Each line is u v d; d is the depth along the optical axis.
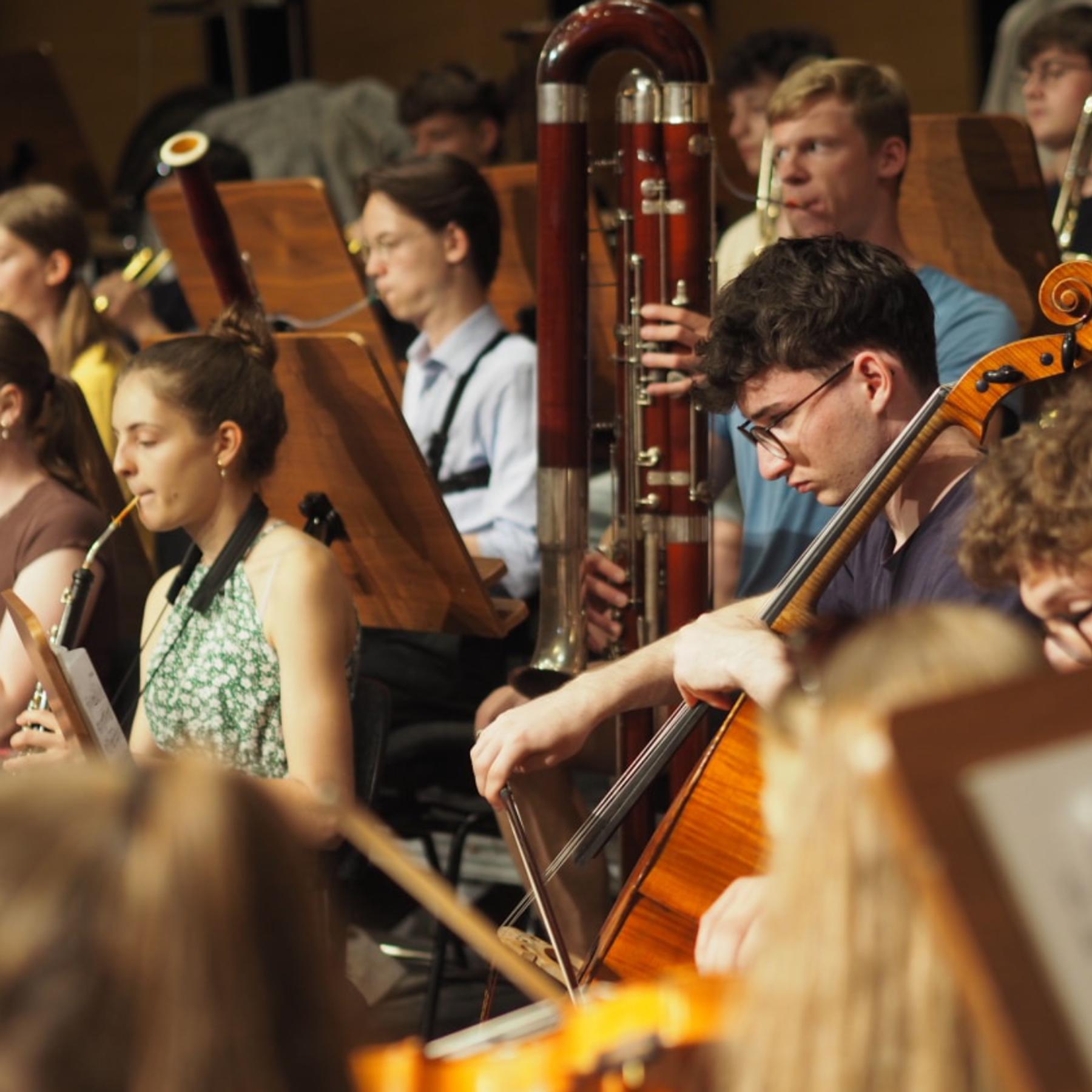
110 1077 3.13
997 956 3.02
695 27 16.42
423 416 13.84
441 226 13.58
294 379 10.70
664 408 10.21
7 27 30.38
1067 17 15.25
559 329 10.34
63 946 3.13
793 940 3.49
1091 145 14.23
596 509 13.66
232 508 9.82
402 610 11.35
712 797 6.91
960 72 24.14
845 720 3.56
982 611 3.88
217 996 3.18
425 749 11.88
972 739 3.09
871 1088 3.38
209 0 26.53
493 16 26.88
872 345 7.95
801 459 8.11
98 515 11.39
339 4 27.86
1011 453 5.85
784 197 12.02
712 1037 4.13
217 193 12.48
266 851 3.31
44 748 9.45
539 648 10.45
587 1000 4.96
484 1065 4.19
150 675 9.95
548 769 10.34
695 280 10.18
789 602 7.66
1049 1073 3.01
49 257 14.89
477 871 12.90
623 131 10.23
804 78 11.77
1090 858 3.07
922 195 13.00
